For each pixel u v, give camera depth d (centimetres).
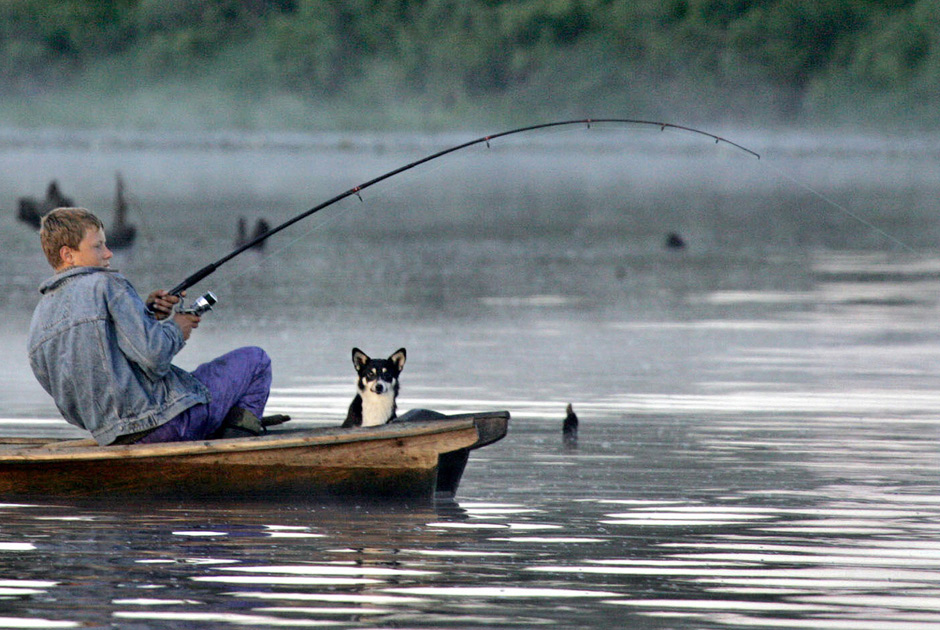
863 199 16300
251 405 3164
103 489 3073
